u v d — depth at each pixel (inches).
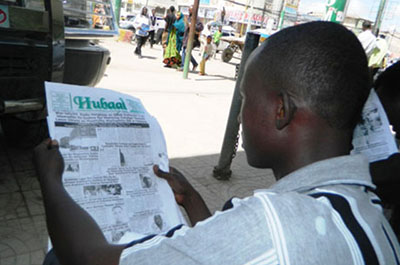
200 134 188.7
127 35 617.0
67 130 39.6
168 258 24.7
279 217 24.0
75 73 121.4
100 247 28.4
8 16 90.2
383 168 52.5
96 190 38.8
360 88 28.8
